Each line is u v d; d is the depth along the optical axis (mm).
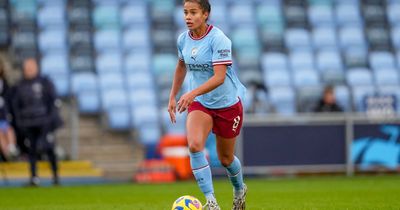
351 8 83750
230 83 24422
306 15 82438
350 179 54562
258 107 66125
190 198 24203
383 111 62750
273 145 56031
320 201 35719
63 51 72000
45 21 74625
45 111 51188
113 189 48281
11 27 73000
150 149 63031
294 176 56906
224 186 48844
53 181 54219
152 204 35562
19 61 70062
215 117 24406
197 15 23672
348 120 57031
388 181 52250
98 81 69250
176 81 25953
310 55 78750
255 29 79812
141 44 74625
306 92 72250
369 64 79500
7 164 57156
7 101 54156
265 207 32031
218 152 25312
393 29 83312
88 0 77375
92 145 64062
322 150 56781
